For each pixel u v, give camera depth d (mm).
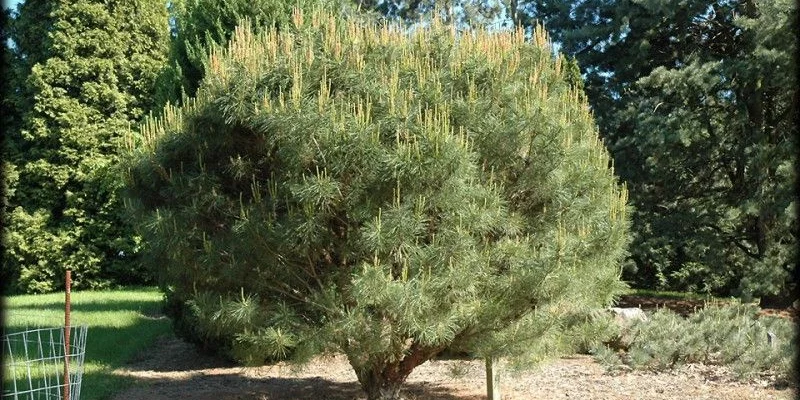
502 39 6223
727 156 14234
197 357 9266
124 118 19297
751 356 7770
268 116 5102
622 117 14625
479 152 5543
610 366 8156
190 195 5691
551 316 5590
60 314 12211
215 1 9297
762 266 12680
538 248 5723
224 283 5680
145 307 14102
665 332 8648
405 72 5645
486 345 5520
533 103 5688
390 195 5113
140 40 19672
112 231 19125
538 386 7438
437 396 7082
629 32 15273
